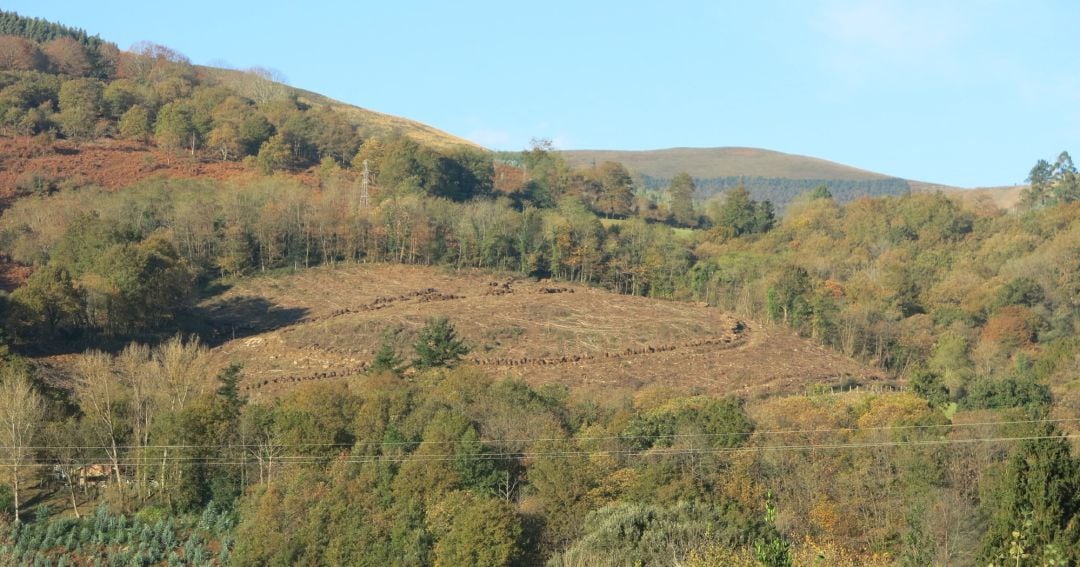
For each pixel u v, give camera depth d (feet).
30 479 251.19
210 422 248.93
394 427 239.71
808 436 237.45
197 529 229.86
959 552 180.96
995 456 221.05
